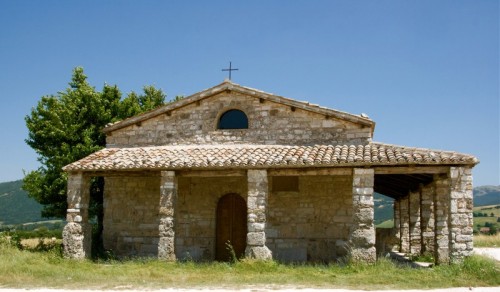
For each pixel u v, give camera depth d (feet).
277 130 62.95
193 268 50.06
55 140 86.22
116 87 95.71
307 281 41.78
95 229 88.22
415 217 72.84
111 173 59.67
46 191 84.28
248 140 63.46
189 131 65.51
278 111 63.36
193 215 64.75
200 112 65.57
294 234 61.52
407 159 50.55
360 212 51.16
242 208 64.64
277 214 62.28
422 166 51.47
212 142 64.39
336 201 61.21
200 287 39.09
